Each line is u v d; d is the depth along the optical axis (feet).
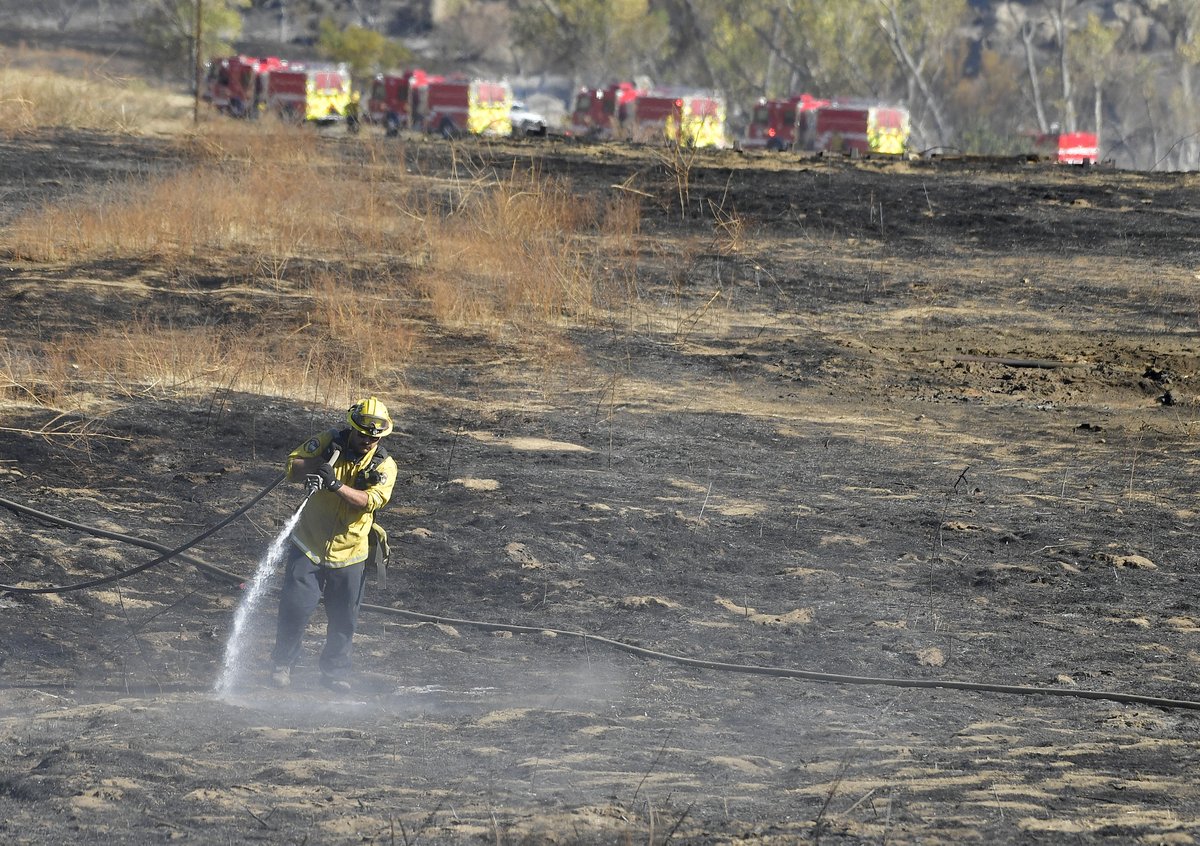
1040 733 71.46
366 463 81.20
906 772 62.59
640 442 137.80
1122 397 163.84
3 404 132.36
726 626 91.97
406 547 104.94
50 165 276.00
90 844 50.90
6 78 367.25
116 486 114.52
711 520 114.32
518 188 260.21
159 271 198.18
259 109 496.23
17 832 52.13
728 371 170.60
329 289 187.73
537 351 172.45
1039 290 219.61
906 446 140.77
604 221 253.65
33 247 203.51
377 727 71.31
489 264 209.67
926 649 87.66
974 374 172.76
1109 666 85.51
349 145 326.65
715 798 58.03
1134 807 57.52
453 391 153.89
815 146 565.12
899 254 241.14
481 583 99.09
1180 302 212.23
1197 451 140.05
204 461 122.11
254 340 164.25
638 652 86.89
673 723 72.69
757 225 256.73
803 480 127.75
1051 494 124.88
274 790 58.13
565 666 84.74
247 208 225.35
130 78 409.08
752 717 74.59
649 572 102.58
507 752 65.72
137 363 148.97
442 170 295.69
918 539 111.55
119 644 85.71
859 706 77.56
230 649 84.38
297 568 80.48
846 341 188.44
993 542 111.14
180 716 71.92
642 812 55.52
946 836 52.29
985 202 279.08
